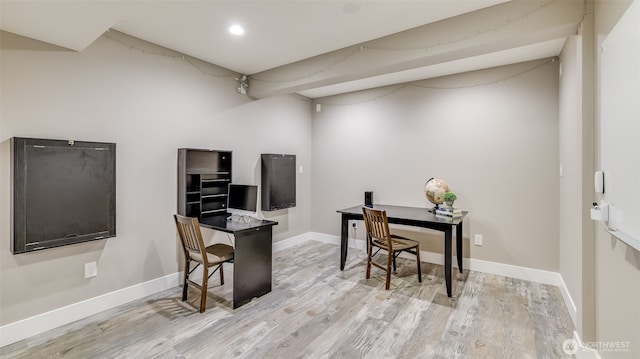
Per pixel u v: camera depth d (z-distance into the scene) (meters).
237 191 3.42
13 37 2.21
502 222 3.61
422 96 4.14
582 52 1.98
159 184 3.12
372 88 4.58
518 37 2.24
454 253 3.91
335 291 3.14
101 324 2.48
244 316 2.62
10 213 2.21
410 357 2.07
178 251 3.29
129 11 1.91
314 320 2.55
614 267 1.66
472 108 3.79
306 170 5.19
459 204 3.87
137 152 2.94
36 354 2.09
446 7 2.35
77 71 2.53
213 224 3.02
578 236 2.14
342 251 3.81
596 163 1.91
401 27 2.68
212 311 2.70
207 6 2.33
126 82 2.85
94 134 2.64
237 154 3.96
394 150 4.40
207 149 3.49
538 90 3.39
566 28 2.09
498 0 2.25
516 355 2.09
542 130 3.38
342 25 2.64
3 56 2.17
